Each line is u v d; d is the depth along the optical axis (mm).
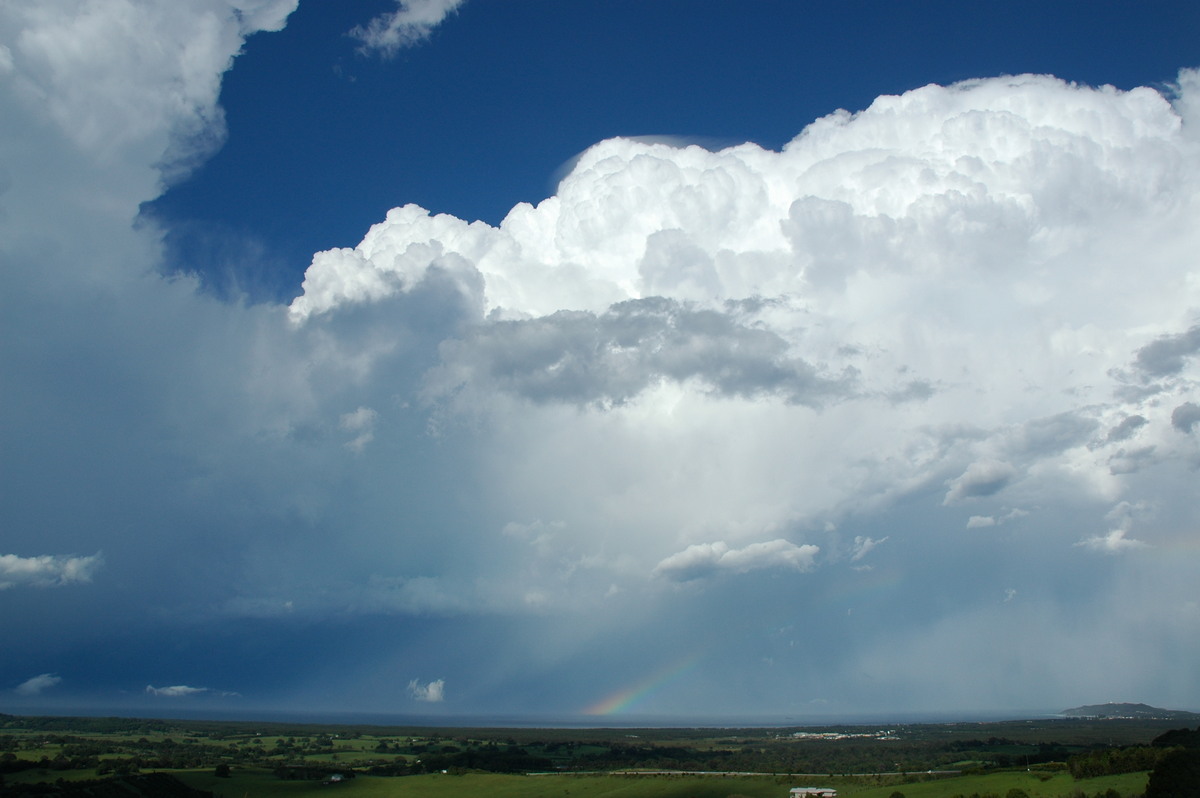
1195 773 128000
